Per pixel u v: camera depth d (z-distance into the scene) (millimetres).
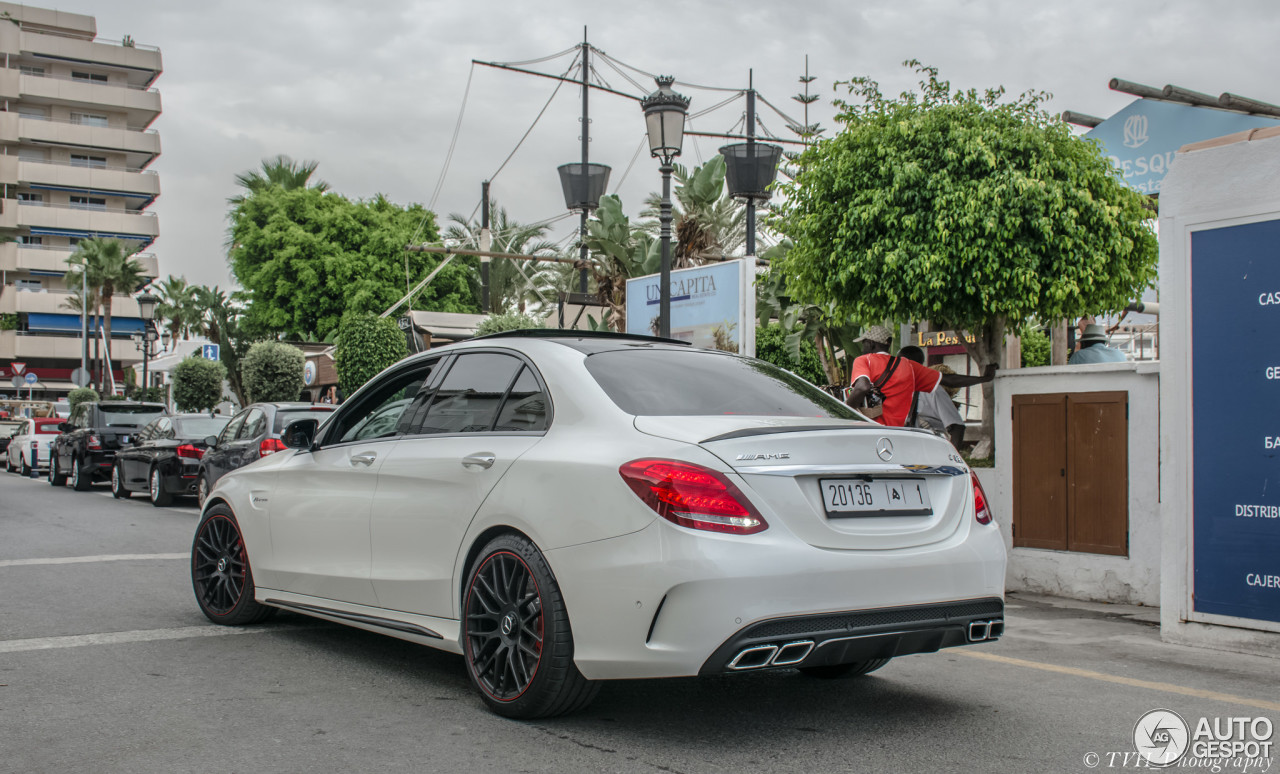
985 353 9156
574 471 3764
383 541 4672
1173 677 4906
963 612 3840
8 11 77938
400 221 47375
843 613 3525
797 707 4277
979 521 4059
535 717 3957
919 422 7664
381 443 4914
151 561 8641
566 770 3406
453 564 4258
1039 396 7617
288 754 3559
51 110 77438
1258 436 5484
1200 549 5684
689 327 16797
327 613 5051
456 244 46688
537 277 46375
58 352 73000
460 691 4477
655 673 3480
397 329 23406
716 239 22750
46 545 9789
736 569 3377
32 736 3748
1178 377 5801
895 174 8000
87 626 5832
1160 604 6383
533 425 4191
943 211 7828
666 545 3443
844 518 3666
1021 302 7820
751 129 21531
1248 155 5551
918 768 3480
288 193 48438
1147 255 8500
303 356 29484
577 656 3680
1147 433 7031
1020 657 5355
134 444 16375
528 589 3916
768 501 3514
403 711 4133
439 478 4383
